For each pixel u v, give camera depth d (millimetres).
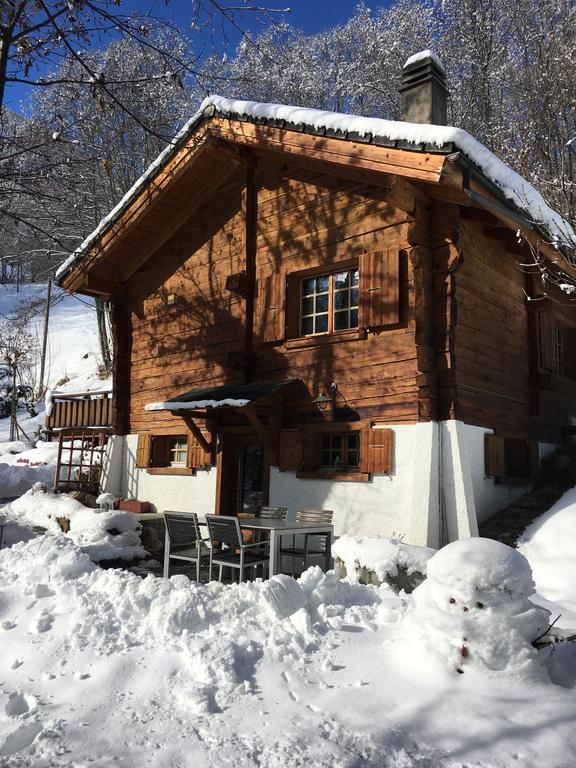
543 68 17141
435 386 7098
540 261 8477
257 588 4246
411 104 8422
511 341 8758
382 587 4879
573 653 3674
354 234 8148
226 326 9867
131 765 2562
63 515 10094
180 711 2996
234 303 9773
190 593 4141
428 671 3195
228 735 2760
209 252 10367
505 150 15898
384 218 7828
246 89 16172
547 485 9000
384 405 7492
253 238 9539
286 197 9125
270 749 2629
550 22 18500
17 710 3180
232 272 9891
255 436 9289
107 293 11836
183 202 10727
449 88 20828
